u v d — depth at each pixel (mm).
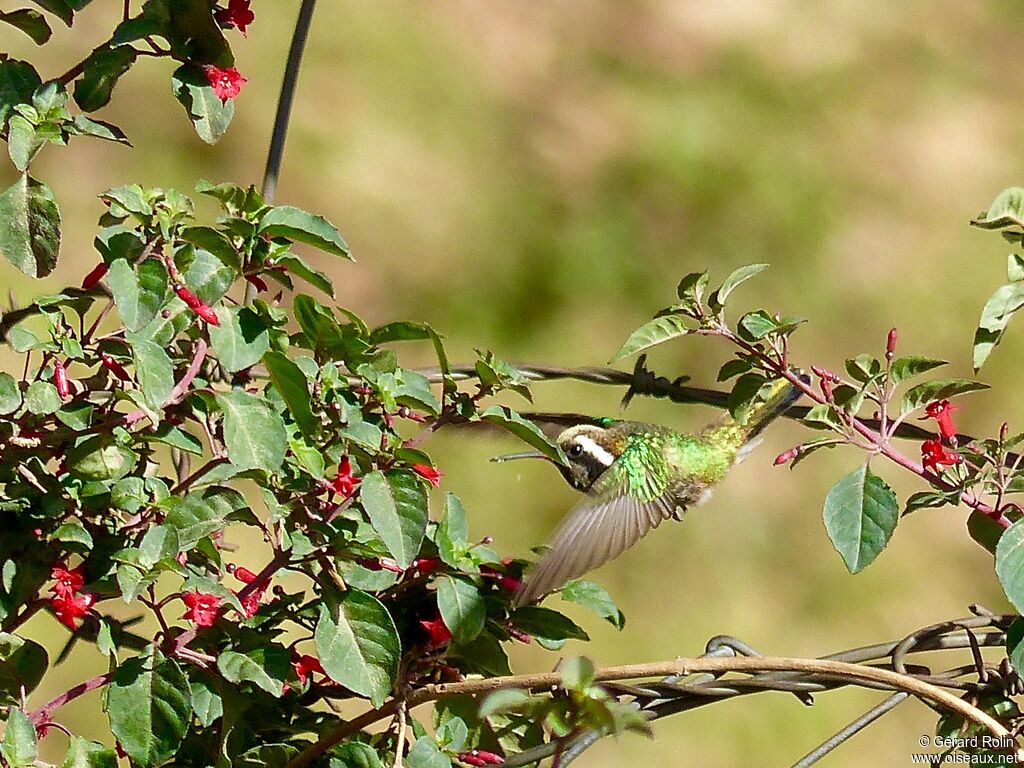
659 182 13250
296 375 3713
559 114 13703
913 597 10664
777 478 11117
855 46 15375
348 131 12703
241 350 3871
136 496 3941
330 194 12180
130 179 11414
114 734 3697
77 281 10508
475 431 5078
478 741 4184
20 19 4441
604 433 5555
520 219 12664
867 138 14320
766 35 15273
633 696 4125
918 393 4367
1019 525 4082
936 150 14289
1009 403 12094
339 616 3855
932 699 3955
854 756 9383
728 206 13250
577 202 12875
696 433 5762
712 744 9250
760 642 10203
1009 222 4438
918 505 4277
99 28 12336
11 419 3906
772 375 4520
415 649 4211
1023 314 12844
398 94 13281
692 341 11758
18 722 3631
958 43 15703
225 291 3799
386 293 11742
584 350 11773
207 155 11961
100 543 3998
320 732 4129
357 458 3836
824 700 9562
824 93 14641
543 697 3359
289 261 3871
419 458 3758
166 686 3734
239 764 3908
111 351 3984
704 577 10477
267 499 3812
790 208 13352
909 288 12891
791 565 10711
